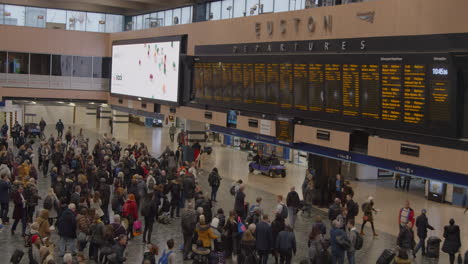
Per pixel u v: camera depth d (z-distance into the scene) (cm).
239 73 2177
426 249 1695
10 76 3475
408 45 1470
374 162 1639
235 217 1551
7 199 1781
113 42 3531
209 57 2383
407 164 1529
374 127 1573
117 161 2642
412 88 1430
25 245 1580
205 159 3566
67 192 1844
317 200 2292
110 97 3659
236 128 2284
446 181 1414
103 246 1363
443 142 1395
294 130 1905
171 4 3397
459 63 1295
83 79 3650
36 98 3544
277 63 1938
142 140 4284
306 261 1137
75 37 3606
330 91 1714
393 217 2219
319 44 1792
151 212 1656
